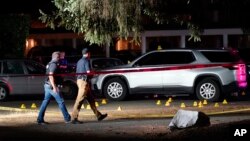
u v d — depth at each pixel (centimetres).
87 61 1853
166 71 2575
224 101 2475
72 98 2839
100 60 3084
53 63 1817
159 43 4541
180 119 1598
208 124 1594
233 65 2534
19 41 3575
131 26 2045
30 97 3088
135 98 2841
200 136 1421
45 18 2194
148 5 2042
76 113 1845
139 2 2019
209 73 2530
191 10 2089
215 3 2083
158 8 2053
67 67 3184
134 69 2614
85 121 1906
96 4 1998
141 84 2609
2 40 3531
